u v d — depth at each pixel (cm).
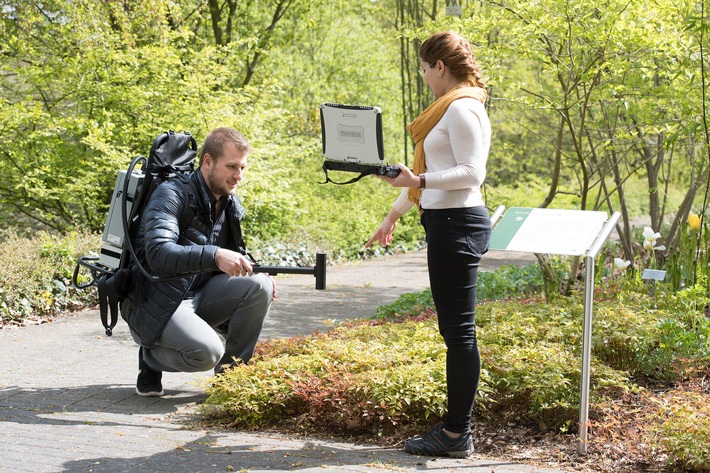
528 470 348
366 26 2222
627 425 401
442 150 361
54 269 863
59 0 1188
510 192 2008
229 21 1641
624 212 969
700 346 508
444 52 367
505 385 431
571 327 512
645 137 890
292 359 470
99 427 423
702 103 690
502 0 768
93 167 1181
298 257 1383
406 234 1842
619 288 675
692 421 354
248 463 357
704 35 703
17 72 1216
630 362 505
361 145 346
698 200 1762
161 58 1186
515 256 1590
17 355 631
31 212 1327
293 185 1675
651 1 729
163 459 363
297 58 1970
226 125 1213
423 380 417
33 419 439
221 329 514
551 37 783
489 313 584
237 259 387
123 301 475
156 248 409
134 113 1216
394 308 781
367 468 349
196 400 492
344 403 416
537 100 804
